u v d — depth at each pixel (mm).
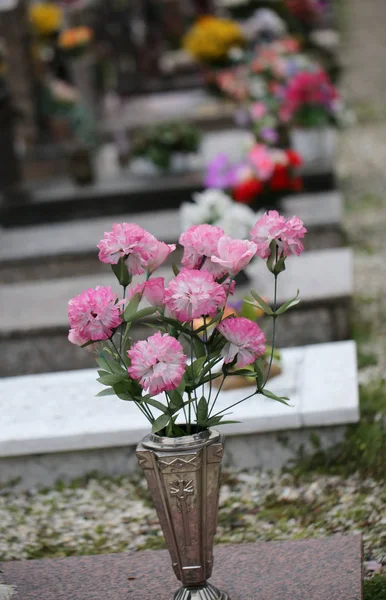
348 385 4270
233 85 11109
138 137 8961
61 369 5621
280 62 8766
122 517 3900
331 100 8438
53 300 5992
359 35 17641
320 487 3922
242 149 7848
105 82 11703
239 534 3654
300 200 7641
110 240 2484
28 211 8398
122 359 2543
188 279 2414
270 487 3980
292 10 13203
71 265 7137
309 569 2947
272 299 5359
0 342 5586
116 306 2471
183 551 2592
